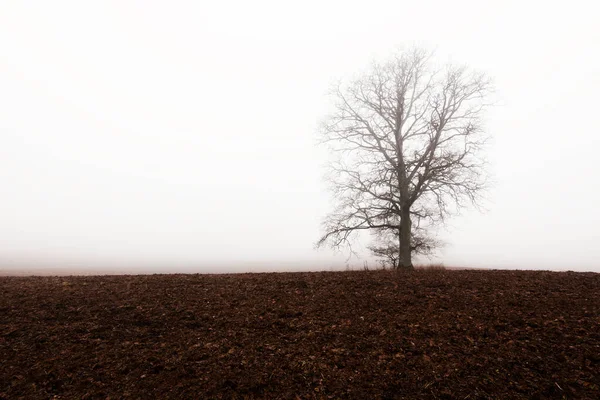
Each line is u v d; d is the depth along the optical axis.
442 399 5.24
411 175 16.91
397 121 17.91
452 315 7.96
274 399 5.36
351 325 7.77
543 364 5.82
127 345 6.95
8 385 5.62
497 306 8.25
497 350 6.32
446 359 6.20
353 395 5.40
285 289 10.48
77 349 6.75
